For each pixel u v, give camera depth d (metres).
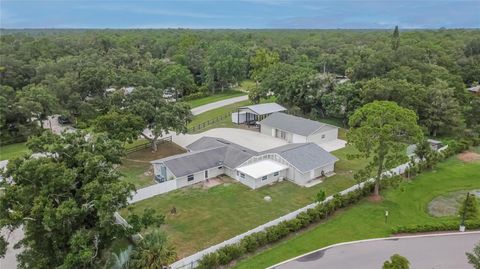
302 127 54.47
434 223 31.06
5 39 122.06
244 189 38.88
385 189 38.56
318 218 32.22
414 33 157.38
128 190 23.72
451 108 57.53
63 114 63.12
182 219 32.97
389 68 75.69
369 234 30.39
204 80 101.62
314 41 159.00
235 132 60.44
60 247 22.69
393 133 34.53
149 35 195.75
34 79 78.62
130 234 24.05
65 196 22.70
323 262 26.75
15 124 59.19
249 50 116.69
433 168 44.34
